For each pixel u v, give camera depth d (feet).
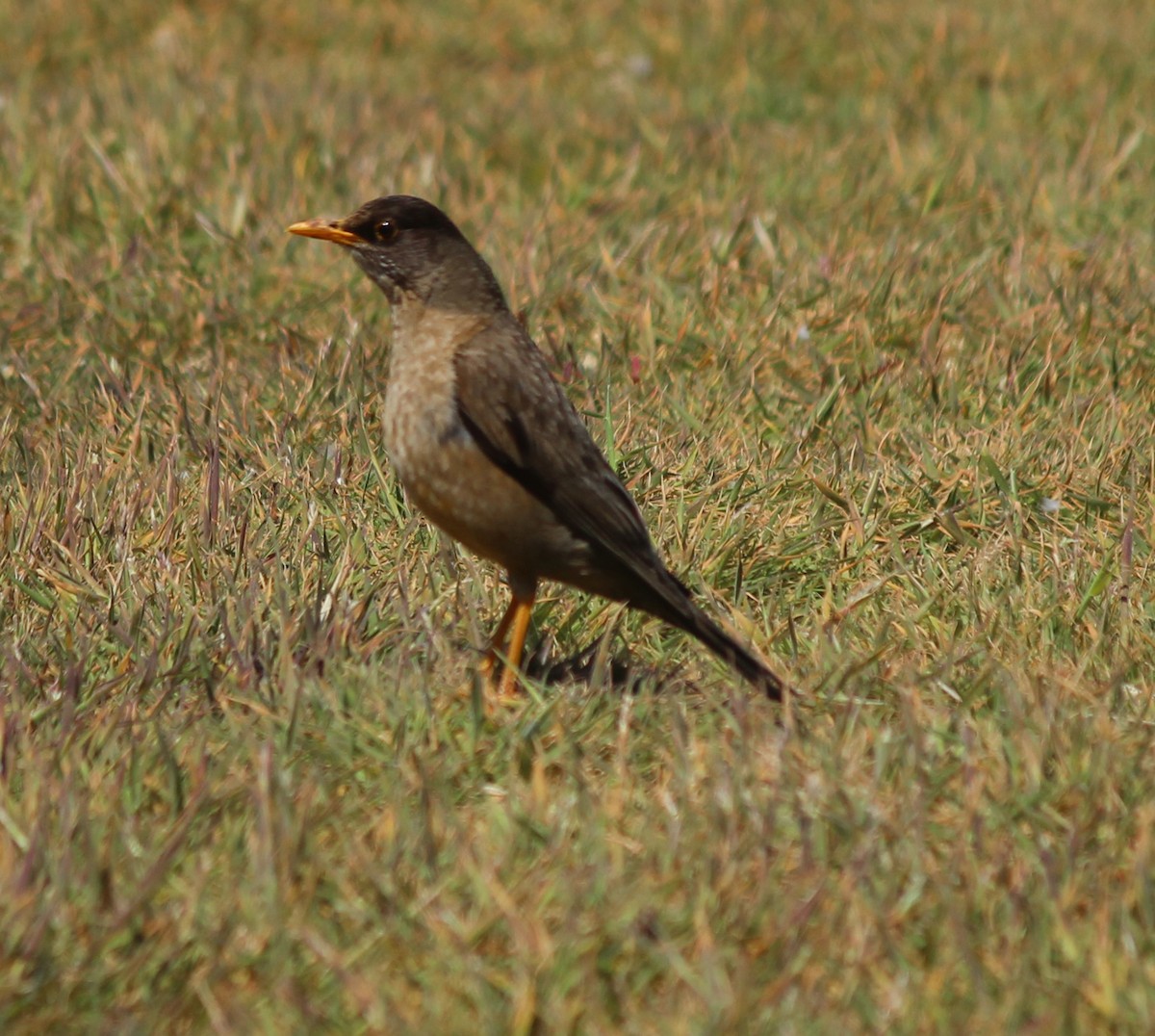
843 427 42.60
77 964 22.63
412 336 31.40
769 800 26.04
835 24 79.92
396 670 30.40
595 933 23.02
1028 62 75.15
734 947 23.07
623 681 31.83
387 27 80.64
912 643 32.60
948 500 38.50
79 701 29.53
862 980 22.66
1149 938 23.31
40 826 24.27
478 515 31.09
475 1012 22.08
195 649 31.12
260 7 81.41
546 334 46.88
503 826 25.81
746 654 29.55
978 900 23.91
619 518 30.83
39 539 35.04
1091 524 38.04
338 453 38.86
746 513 37.37
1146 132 64.90
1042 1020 21.48
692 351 46.50
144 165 57.62
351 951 22.84
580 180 59.93
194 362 46.65
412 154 62.54
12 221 55.47
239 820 25.54
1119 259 52.39
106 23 78.64
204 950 22.91
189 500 37.55
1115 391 44.62
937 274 50.55
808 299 48.83
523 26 81.35
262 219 55.11
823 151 63.72
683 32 79.97
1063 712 28.81
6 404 44.19
